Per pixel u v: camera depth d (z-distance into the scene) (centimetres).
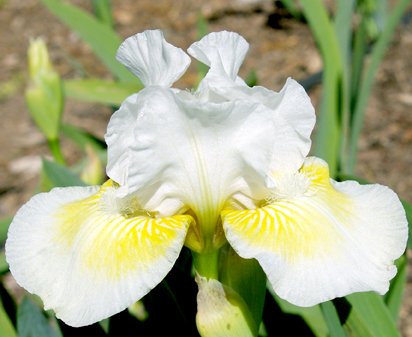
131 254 24
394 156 62
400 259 32
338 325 27
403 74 74
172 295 30
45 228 26
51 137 40
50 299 24
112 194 25
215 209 25
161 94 24
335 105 37
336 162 37
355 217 25
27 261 25
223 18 92
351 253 24
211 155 25
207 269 26
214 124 24
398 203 25
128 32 91
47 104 39
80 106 77
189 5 97
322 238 24
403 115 68
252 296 26
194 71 78
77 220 26
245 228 24
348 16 40
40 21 98
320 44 36
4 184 65
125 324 31
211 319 25
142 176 24
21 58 88
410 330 46
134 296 23
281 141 25
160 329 30
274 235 24
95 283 24
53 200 27
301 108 25
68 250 25
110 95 40
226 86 25
